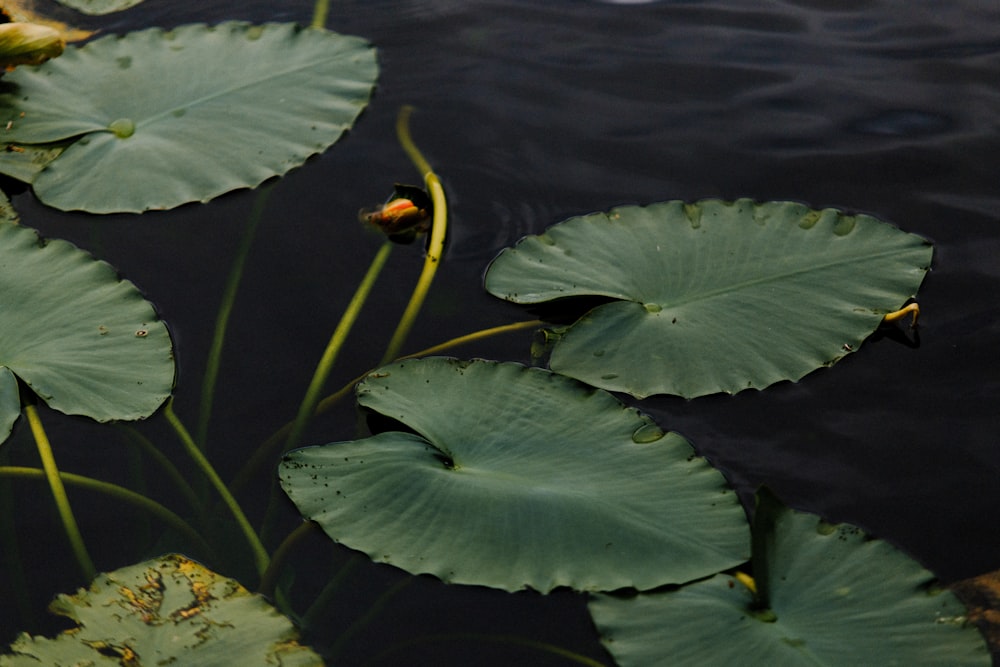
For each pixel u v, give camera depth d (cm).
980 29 302
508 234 283
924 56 299
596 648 261
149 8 307
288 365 274
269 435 271
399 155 290
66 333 273
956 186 285
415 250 282
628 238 279
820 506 266
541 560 262
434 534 263
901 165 288
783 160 288
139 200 282
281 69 294
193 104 290
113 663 258
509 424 268
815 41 302
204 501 268
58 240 278
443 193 286
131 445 271
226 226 284
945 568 263
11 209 284
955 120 292
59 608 260
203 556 266
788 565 261
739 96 295
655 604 260
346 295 279
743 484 267
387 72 298
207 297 279
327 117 290
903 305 275
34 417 270
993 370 272
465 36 303
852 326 273
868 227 279
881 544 262
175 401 273
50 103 290
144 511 267
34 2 307
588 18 305
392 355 275
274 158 286
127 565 265
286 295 279
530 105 295
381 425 271
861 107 293
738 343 272
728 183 287
